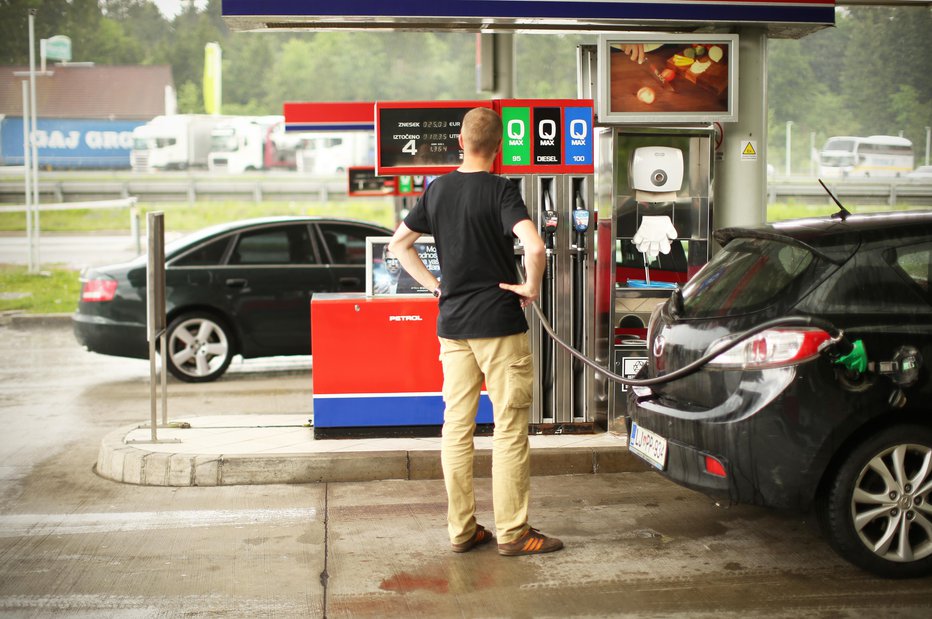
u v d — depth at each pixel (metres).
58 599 4.21
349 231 10.56
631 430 4.99
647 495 5.72
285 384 10.06
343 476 6.06
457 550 4.75
